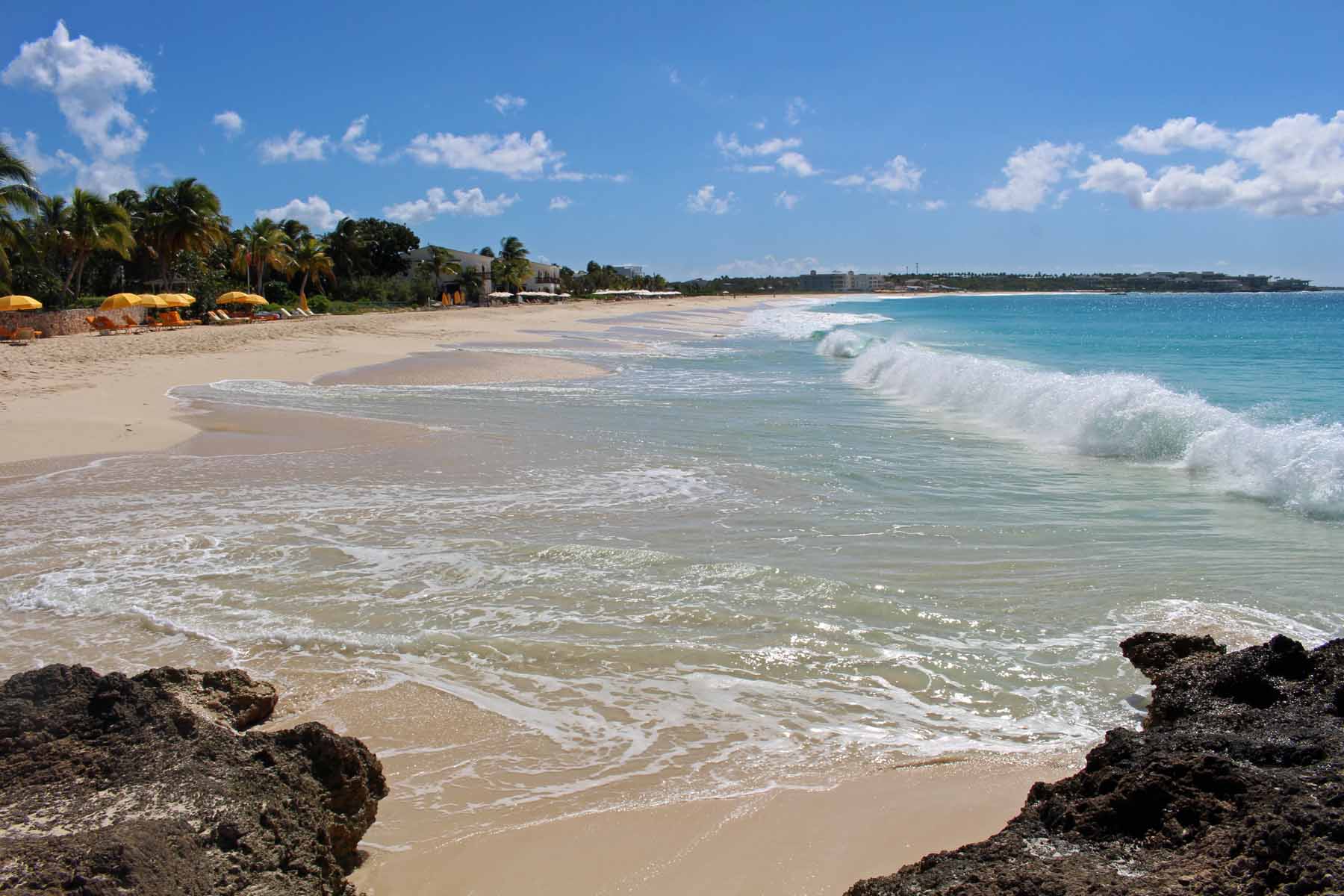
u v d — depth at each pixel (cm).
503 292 11419
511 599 780
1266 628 695
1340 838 290
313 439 1598
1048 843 330
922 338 4500
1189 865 297
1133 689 596
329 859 360
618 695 597
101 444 1546
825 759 511
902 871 339
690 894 391
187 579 839
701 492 1184
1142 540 953
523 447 1519
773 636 694
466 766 506
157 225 5722
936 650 667
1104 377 1892
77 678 394
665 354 3716
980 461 1392
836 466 1356
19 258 4878
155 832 304
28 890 263
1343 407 1833
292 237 7962
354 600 781
